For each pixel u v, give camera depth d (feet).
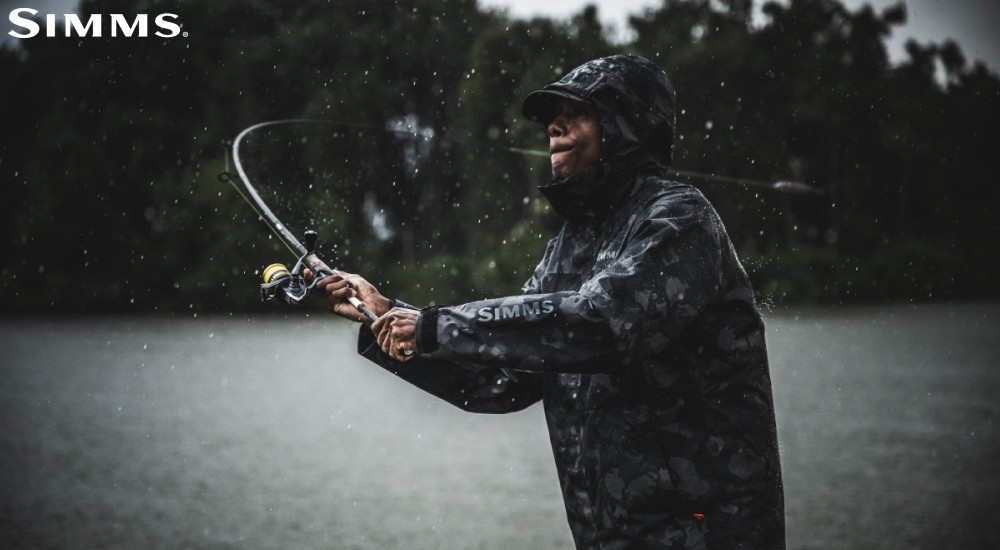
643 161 7.04
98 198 119.85
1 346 73.77
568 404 7.17
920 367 52.90
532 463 29.76
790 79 106.42
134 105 122.62
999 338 71.00
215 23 122.83
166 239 116.67
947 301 120.37
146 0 123.44
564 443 7.22
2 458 30.73
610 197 7.06
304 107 117.60
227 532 21.83
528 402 8.03
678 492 6.65
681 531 6.65
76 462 30.14
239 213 113.80
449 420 39.17
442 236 117.08
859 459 28.68
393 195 104.32
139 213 121.80
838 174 110.52
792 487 25.26
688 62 103.65
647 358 6.61
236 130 118.93
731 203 75.61
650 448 6.68
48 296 117.60
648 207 6.73
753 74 104.17
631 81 7.01
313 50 117.91
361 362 61.82
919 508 22.88
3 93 121.90
